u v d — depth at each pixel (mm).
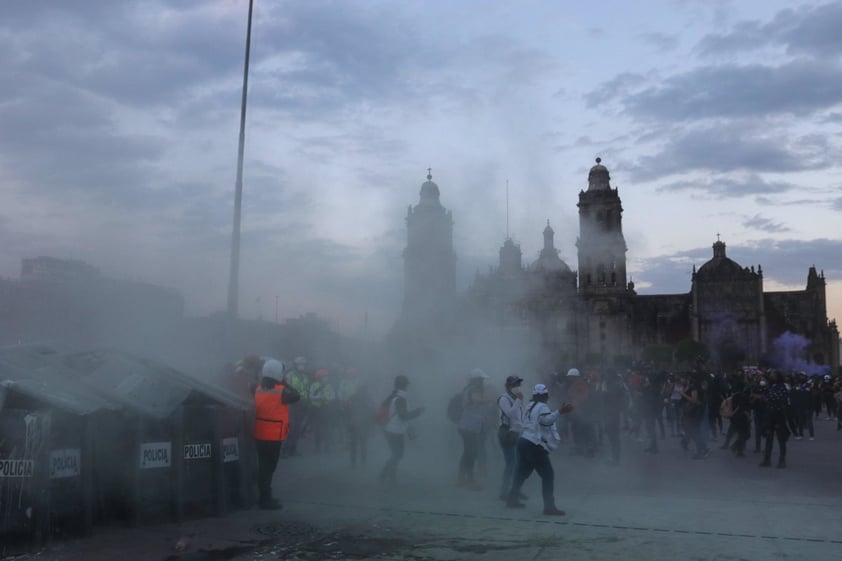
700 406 17547
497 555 7980
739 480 13641
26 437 8078
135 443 9195
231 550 8148
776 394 15750
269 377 10547
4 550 7898
